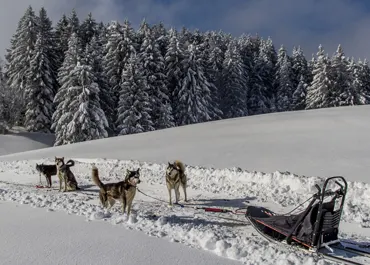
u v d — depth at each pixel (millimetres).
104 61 48156
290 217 6953
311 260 5945
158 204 10859
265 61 70875
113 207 10227
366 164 14789
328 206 6574
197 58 51719
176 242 6906
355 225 8703
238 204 10930
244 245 6770
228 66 59375
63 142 38812
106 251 6246
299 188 12367
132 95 41938
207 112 50625
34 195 11141
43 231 7328
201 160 17641
